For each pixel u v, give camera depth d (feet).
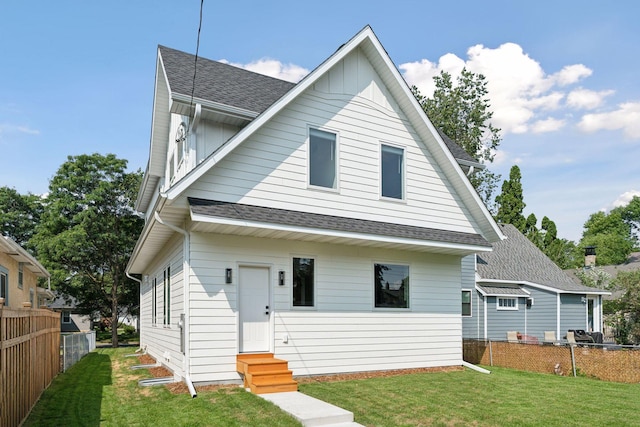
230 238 34.30
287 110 36.47
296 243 37.27
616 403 29.66
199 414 25.13
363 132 40.52
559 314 76.33
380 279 41.57
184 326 32.37
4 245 47.21
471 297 71.31
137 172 114.21
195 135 36.55
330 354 37.63
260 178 34.47
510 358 48.24
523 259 86.53
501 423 24.50
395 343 41.37
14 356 21.72
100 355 61.21
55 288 107.24
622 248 193.47
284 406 26.27
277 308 35.63
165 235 39.14
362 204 39.50
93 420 24.40
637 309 77.97
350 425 23.94
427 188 43.91
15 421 21.90
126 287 114.32
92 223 104.99
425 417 25.39
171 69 38.91
